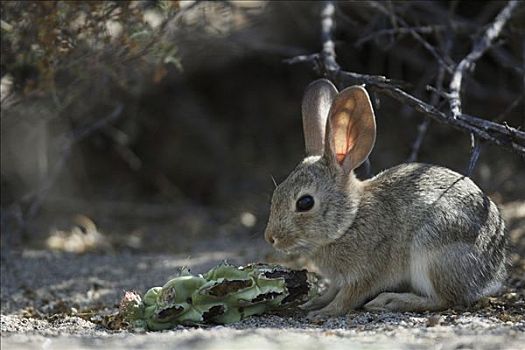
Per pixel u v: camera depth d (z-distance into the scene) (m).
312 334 7.43
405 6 13.55
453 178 9.05
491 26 12.05
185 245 14.48
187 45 14.27
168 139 17.53
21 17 11.18
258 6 14.77
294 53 15.54
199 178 17.34
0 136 14.20
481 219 8.84
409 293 8.88
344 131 9.19
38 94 12.02
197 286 8.34
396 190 8.98
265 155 17.42
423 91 14.68
